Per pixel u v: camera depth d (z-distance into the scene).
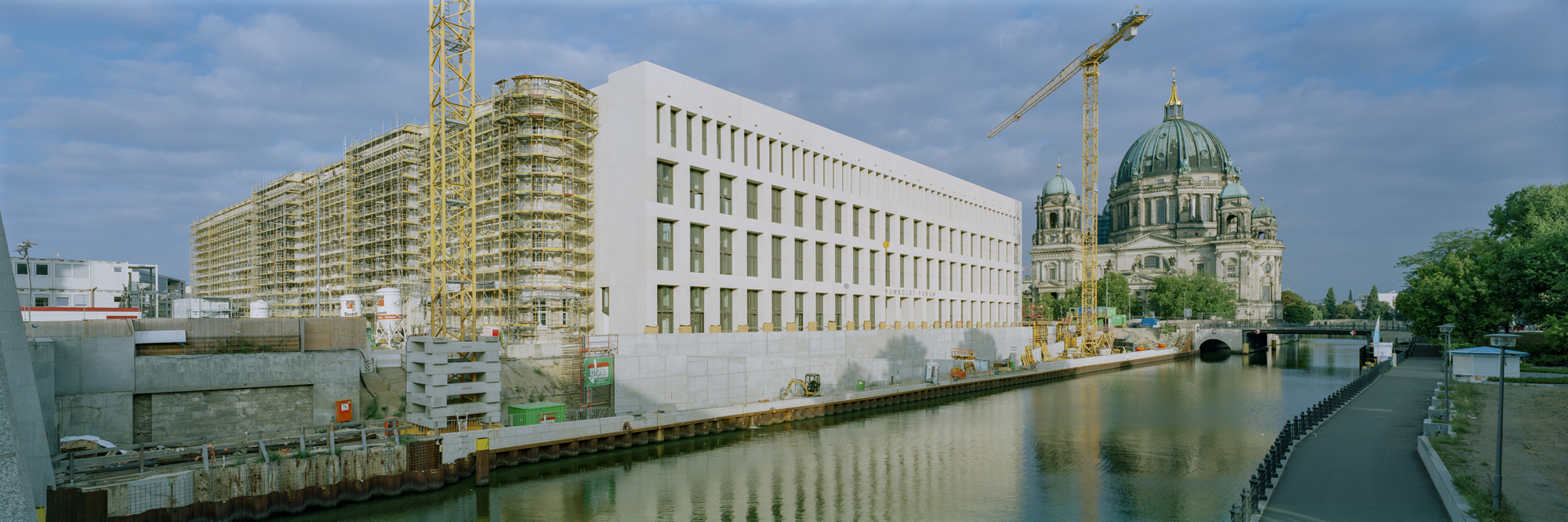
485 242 64.69
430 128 53.34
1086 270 164.50
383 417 44.44
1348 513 27.31
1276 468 33.41
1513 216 100.75
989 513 34.75
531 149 61.09
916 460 46.28
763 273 69.38
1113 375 106.00
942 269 97.81
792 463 45.25
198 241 122.00
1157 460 46.25
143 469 31.61
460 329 54.03
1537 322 84.50
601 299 62.75
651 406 54.25
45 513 27.22
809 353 70.94
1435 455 33.50
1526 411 48.22
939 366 85.38
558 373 51.91
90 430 35.50
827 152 77.44
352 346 46.16
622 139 60.91
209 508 30.34
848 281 80.06
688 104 62.69
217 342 42.06
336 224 83.69
